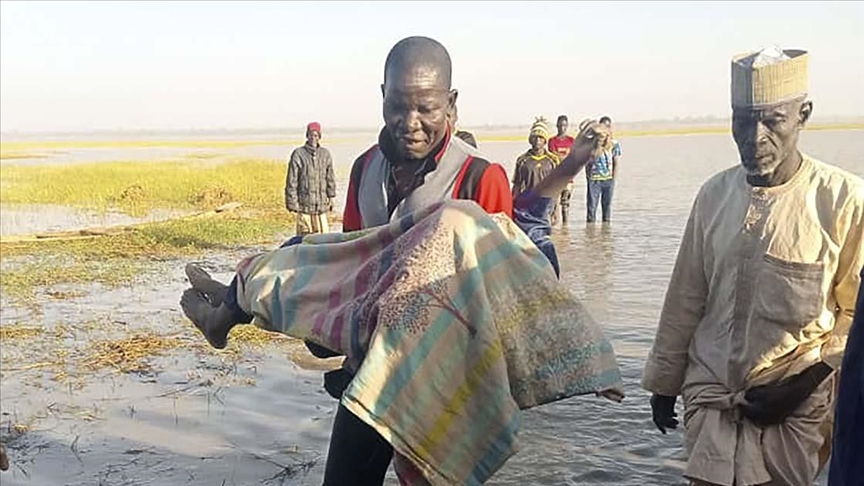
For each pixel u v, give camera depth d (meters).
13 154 70.62
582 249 13.98
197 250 15.53
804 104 3.70
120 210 23.70
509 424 2.78
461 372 2.80
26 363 8.30
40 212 23.31
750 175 3.79
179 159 54.22
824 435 3.86
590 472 5.39
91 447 6.13
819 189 3.70
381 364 2.76
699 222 4.01
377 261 3.10
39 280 12.70
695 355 4.02
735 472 3.78
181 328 9.56
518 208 3.46
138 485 5.50
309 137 14.31
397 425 2.73
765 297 3.74
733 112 3.77
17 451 6.10
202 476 5.59
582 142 3.38
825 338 3.73
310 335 3.14
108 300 11.29
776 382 3.76
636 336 8.41
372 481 3.16
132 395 7.26
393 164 3.46
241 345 8.68
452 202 3.03
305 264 3.30
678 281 4.08
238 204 22.84
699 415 3.93
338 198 24.39
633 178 28.53
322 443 6.09
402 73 3.27
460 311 2.83
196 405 6.95
